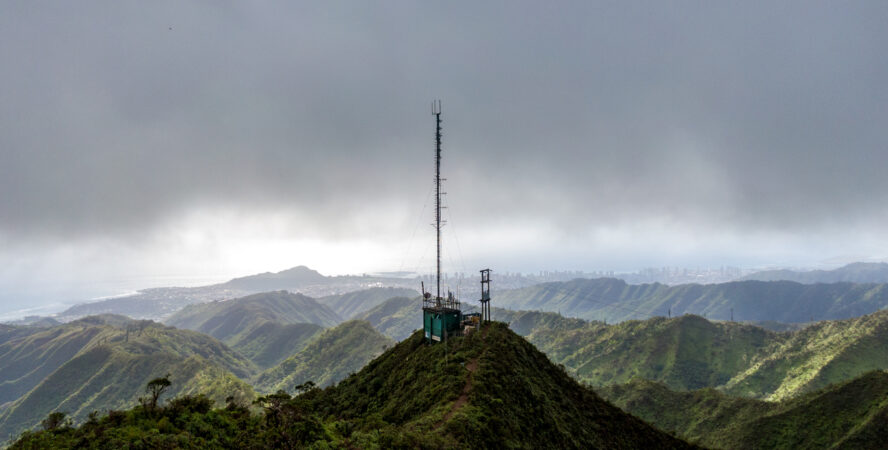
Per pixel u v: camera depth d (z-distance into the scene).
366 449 35.69
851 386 148.50
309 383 80.06
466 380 53.12
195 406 41.56
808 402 151.88
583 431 57.91
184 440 34.03
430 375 58.16
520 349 69.81
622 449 61.31
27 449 32.03
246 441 36.25
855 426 133.62
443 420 43.12
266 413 40.97
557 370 75.62
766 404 167.12
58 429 35.59
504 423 44.09
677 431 177.38
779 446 143.38
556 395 63.72
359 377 78.69
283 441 36.94
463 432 39.50
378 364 80.62
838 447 129.50
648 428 72.44
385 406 59.09
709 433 167.12
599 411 69.19
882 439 125.38
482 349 64.38
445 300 79.81
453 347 65.94
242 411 43.78
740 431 156.75
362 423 51.06
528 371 64.12
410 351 76.25
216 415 40.34
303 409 43.84
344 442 37.22
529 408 51.62
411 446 36.44
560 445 49.66
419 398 52.69
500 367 56.28
